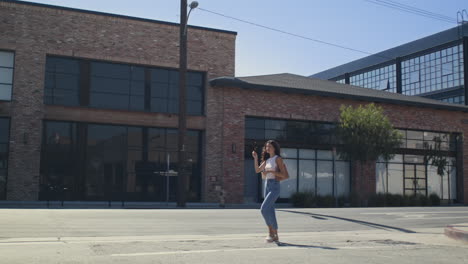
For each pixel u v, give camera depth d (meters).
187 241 8.46
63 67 26.66
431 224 14.21
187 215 13.77
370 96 33.22
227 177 28.73
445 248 8.48
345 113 29.62
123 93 27.59
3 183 25.34
